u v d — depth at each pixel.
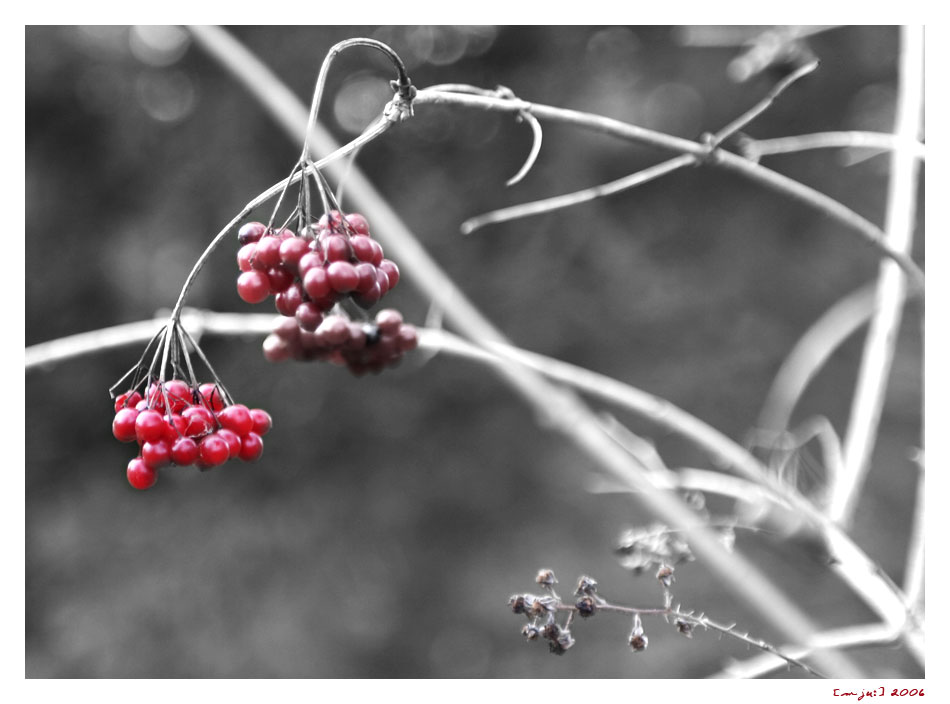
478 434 6.38
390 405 6.26
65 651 5.52
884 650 3.89
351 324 1.76
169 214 5.83
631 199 6.44
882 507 5.64
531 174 6.26
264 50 5.80
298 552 5.98
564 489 6.22
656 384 6.07
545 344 6.18
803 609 5.15
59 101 5.92
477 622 5.90
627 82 6.19
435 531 6.25
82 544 5.85
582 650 5.57
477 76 6.26
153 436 1.37
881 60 5.82
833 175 6.21
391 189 6.20
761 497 2.13
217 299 5.82
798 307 6.23
